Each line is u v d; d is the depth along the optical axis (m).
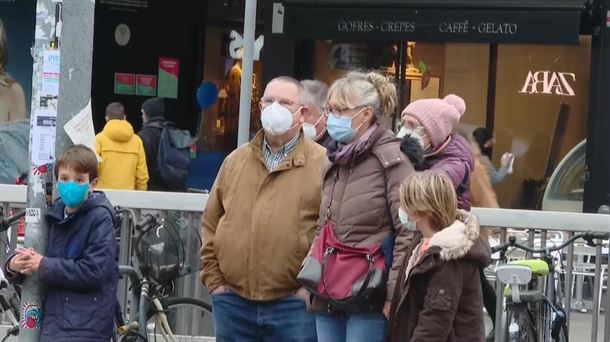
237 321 7.78
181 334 9.77
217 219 7.92
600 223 9.81
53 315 7.39
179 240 9.46
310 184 7.59
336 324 7.19
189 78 19.81
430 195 6.40
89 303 7.39
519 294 8.83
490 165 17.48
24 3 18.89
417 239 6.71
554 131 17.42
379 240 6.97
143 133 16.59
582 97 17.27
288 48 17.91
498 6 16.41
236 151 7.87
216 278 7.84
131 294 9.41
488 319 10.63
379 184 6.97
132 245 9.80
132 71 19.61
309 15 17.20
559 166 17.41
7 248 10.07
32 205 7.52
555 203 17.41
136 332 8.83
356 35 17.05
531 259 9.41
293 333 7.68
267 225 7.55
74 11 7.52
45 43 7.54
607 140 16.84
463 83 17.73
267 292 7.61
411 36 16.83
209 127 19.72
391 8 16.89
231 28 19.62
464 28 16.56
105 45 19.44
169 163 16.58
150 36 19.66
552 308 9.14
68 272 7.28
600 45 16.88
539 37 16.20
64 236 7.43
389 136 7.07
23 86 18.97
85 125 7.61
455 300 6.27
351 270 6.95
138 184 15.13
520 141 17.56
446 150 8.55
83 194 7.34
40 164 7.55
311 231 7.55
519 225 9.88
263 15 19.16
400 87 17.88
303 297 7.57
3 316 9.97
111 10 19.45
